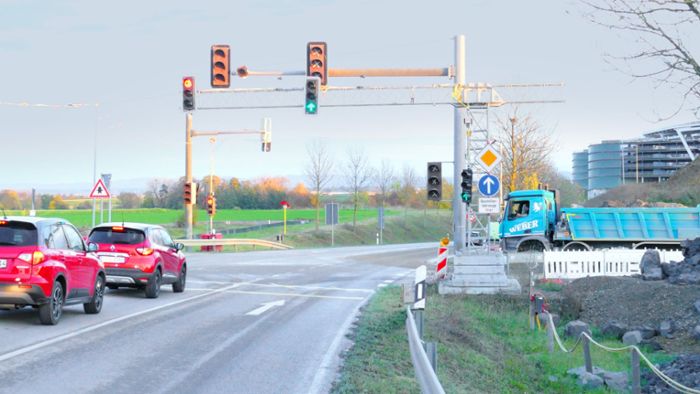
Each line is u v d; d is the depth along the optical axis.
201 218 100.31
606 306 21.80
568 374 14.91
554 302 22.70
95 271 15.69
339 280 28.62
